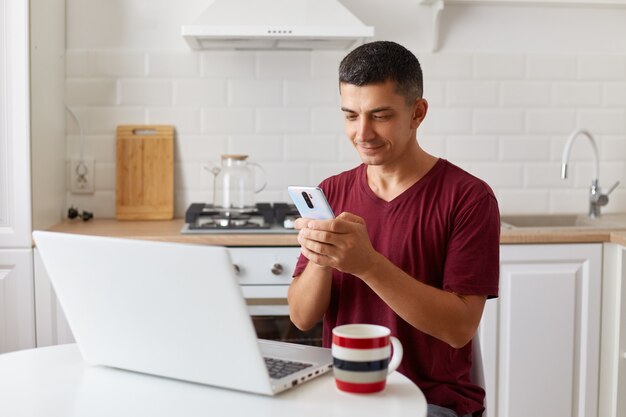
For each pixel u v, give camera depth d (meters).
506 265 2.92
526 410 2.96
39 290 2.94
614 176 3.60
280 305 2.89
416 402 1.33
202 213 3.19
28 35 2.92
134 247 1.34
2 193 2.93
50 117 3.19
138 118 3.43
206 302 1.32
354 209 1.86
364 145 1.68
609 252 2.94
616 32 3.55
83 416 1.27
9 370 1.52
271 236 2.85
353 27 3.05
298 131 3.48
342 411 1.29
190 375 1.41
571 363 2.96
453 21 3.48
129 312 1.41
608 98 3.57
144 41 3.42
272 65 3.45
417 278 1.77
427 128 3.52
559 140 3.57
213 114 3.45
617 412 2.98
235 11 3.05
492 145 3.54
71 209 3.35
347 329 1.42
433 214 1.77
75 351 1.64
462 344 1.67
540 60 3.53
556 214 3.58
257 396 1.36
